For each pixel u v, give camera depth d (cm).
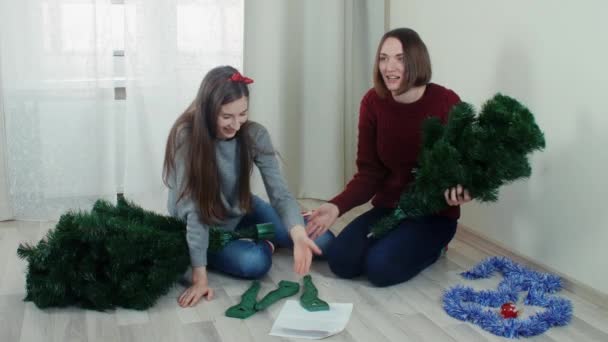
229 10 282
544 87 222
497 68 242
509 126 190
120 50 278
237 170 213
